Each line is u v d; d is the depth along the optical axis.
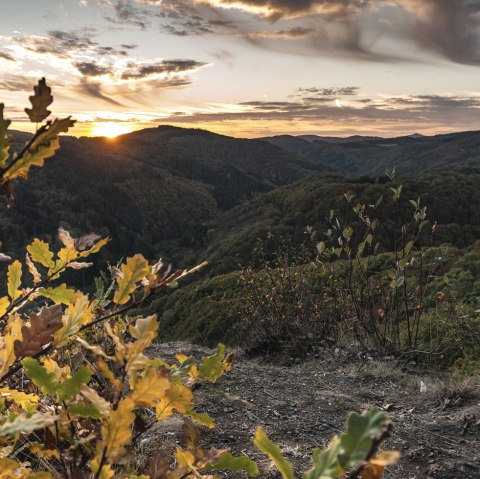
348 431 0.35
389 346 5.74
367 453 0.34
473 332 5.22
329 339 6.27
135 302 0.75
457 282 8.48
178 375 0.78
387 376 4.88
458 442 3.11
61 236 0.87
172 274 0.75
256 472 0.69
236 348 6.80
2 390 0.81
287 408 3.56
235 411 3.39
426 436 3.16
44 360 0.81
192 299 26.16
